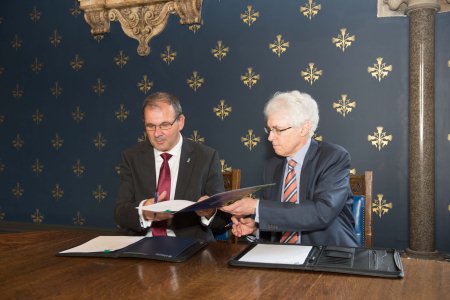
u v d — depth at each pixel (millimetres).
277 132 2328
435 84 3693
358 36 3924
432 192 3592
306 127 2332
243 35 4273
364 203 2660
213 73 4375
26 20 5070
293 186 2375
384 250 1761
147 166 2754
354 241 2295
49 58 4988
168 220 2596
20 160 5121
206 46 4395
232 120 4309
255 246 1863
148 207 1935
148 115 2629
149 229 2594
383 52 3854
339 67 3979
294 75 4109
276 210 2049
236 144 4297
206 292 1341
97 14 4688
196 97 4430
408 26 3768
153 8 4551
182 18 4449
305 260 1621
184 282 1438
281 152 2359
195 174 2730
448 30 3674
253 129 4238
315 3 4043
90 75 4824
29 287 1402
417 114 3600
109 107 4750
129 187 2775
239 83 4289
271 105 2355
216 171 2789
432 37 3598
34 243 2047
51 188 5000
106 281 1455
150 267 1615
